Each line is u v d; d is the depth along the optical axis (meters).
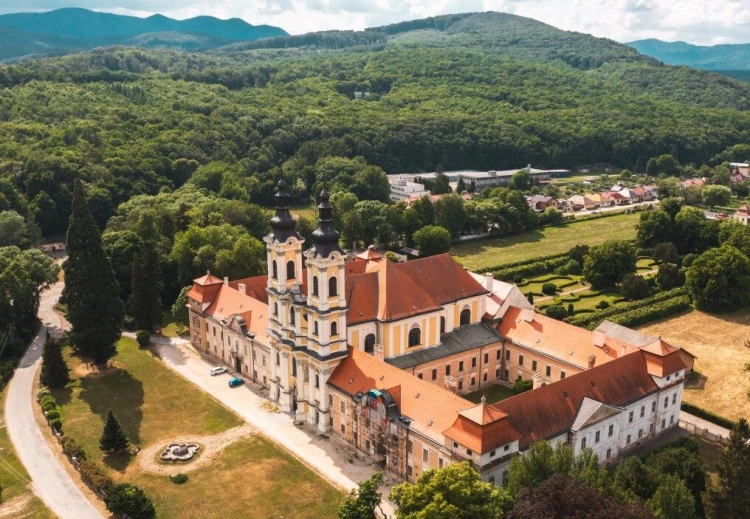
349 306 113.62
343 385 104.50
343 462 100.00
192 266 173.00
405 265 124.75
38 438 107.69
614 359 106.50
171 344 148.50
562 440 92.50
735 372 133.00
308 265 104.38
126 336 153.00
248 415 115.00
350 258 151.38
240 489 93.19
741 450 75.44
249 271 169.00
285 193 109.75
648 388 105.00
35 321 156.00
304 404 112.75
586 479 74.44
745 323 160.12
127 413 115.81
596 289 188.00
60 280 194.62
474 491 71.75
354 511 80.81
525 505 69.94
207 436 107.88
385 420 94.75
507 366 129.25
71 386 126.50
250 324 128.62
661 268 185.00
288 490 92.81
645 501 76.06
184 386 126.62
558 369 118.25
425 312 118.75
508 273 196.75
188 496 91.62
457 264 131.88
